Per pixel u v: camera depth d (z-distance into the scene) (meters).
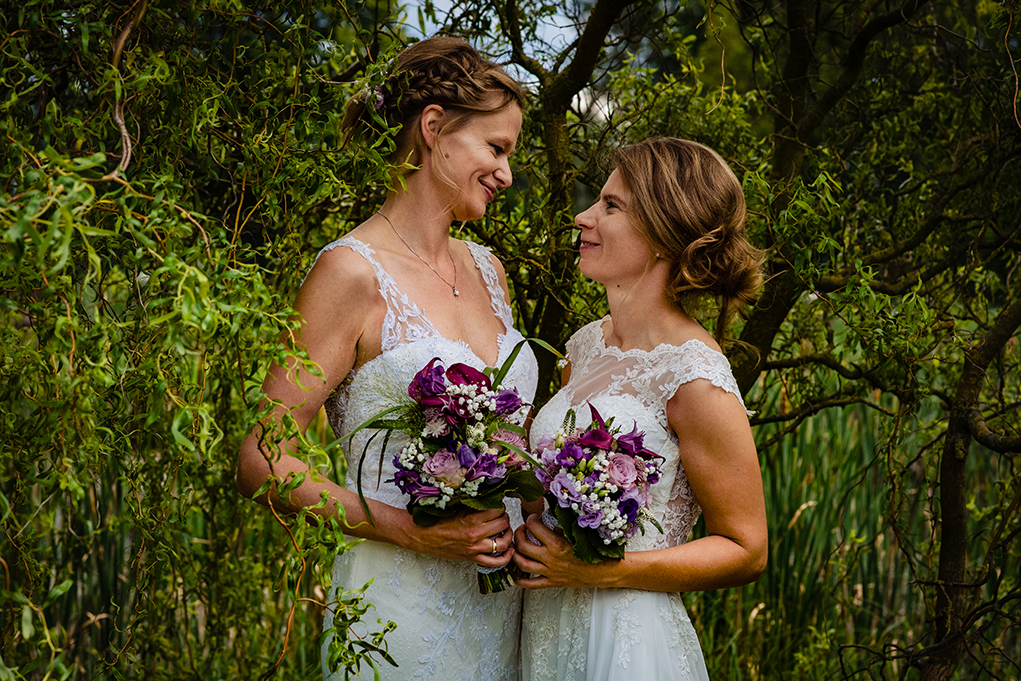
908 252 2.94
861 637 3.59
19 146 1.26
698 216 1.95
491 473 1.69
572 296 2.75
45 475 1.53
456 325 2.07
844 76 2.70
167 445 1.55
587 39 2.54
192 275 1.25
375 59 2.01
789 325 3.18
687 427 1.88
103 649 3.05
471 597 2.04
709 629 3.64
